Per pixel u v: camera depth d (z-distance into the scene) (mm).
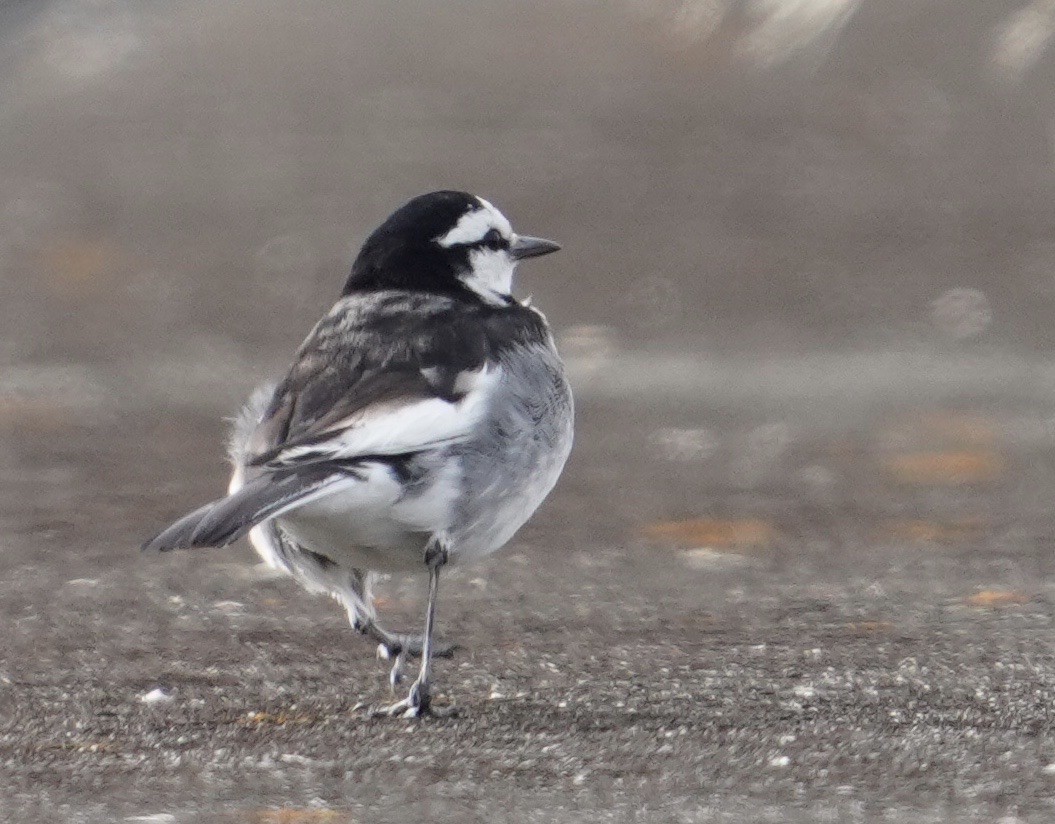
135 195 30547
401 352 9023
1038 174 29812
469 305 9523
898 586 11766
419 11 40219
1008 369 20781
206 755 8203
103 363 21391
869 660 9789
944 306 24109
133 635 10547
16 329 23281
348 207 29812
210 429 17891
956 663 9688
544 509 14547
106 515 14180
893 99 32719
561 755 8141
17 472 15938
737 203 29203
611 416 18641
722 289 25281
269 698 9219
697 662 9828
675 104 33438
